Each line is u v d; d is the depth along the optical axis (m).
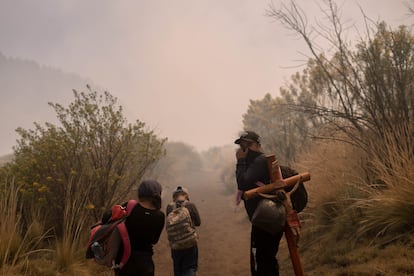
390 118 5.87
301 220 6.74
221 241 8.72
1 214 5.46
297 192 3.46
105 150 7.26
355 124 6.26
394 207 4.68
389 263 3.92
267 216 3.07
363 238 4.88
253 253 3.34
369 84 6.08
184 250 4.86
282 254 6.18
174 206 5.14
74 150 6.78
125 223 3.05
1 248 4.96
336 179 6.33
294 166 8.38
